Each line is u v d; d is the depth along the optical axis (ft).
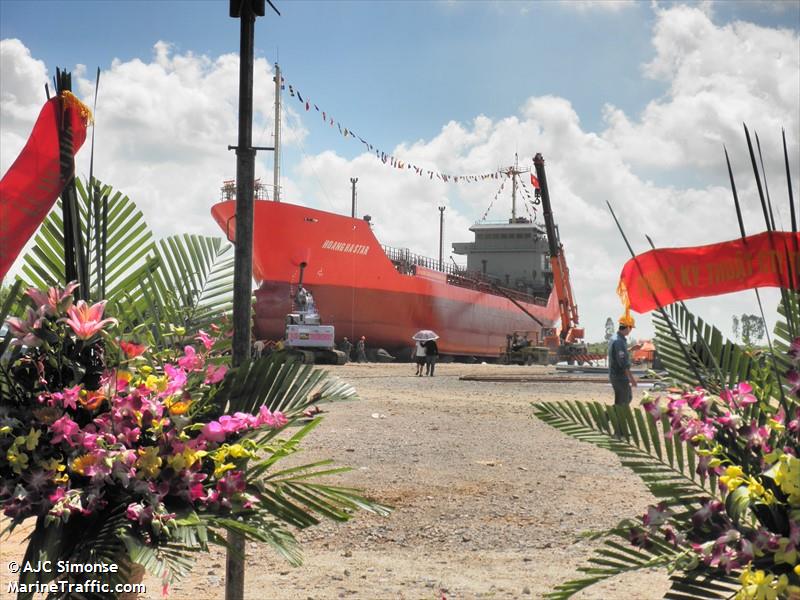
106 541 7.83
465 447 36.55
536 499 25.96
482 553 20.02
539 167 151.43
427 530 22.04
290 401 9.56
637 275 8.83
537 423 45.88
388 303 148.46
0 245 7.97
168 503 8.30
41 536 7.90
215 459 8.60
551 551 20.22
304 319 119.24
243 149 11.12
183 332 9.59
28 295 8.65
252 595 16.55
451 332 170.91
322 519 22.74
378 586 17.22
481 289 190.60
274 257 130.11
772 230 8.32
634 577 17.97
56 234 10.07
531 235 218.18
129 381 8.75
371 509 9.36
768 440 8.60
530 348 165.89
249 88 11.21
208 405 9.29
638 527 8.62
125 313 9.96
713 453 8.29
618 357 41.14
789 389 9.07
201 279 10.81
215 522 8.07
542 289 224.74
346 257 138.41
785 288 8.39
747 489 7.73
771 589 7.27
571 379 87.15
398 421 45.93
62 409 8.43
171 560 7.68
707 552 7.72
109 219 10.34
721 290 8.67
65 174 8.26
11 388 8.70
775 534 7.85
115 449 8.18
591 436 9.32
